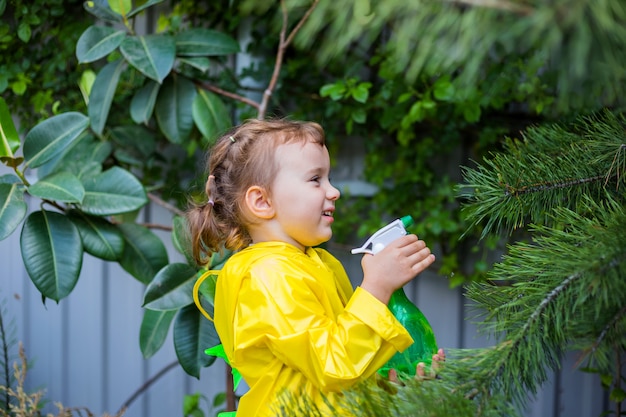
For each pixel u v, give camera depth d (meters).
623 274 0.76
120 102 2.43
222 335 1.24
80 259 1.79
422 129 2.35
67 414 2.11
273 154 1.23
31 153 1.82
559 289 0.83
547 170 1.12
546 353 0.88
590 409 2.25
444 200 2.35
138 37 1.99
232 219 1.30
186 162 2.53
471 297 1.01
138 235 2.00
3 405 2.39
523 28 0.60
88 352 2.68
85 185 1.88
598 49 0.63
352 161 2.45
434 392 0.83
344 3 0.70
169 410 2.63
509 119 2.25
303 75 2.40
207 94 2.12
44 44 2.48
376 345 1.01
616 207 0.95
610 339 0.79
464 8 0.66
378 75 2.26
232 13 2.38
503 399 0.82
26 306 2.72
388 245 1.10
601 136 1.13
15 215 1.71
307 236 1.21
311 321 1.06
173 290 1.75
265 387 1.09
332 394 1.01
